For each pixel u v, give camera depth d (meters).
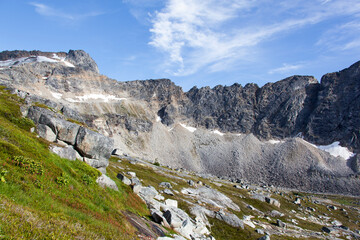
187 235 40.59
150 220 36.56
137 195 43.91
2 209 13.97
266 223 95.25
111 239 19.81
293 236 86.75
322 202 183.62
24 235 12.95
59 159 29.02
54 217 17.48
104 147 39.69
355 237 105.75
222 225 71.44
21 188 18.75
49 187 22.25
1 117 29.94
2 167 19.45
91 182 30.03
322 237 95.12
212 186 128.62
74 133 36.53
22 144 25.20
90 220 21.22
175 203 60.62
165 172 123.69
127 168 92.50
